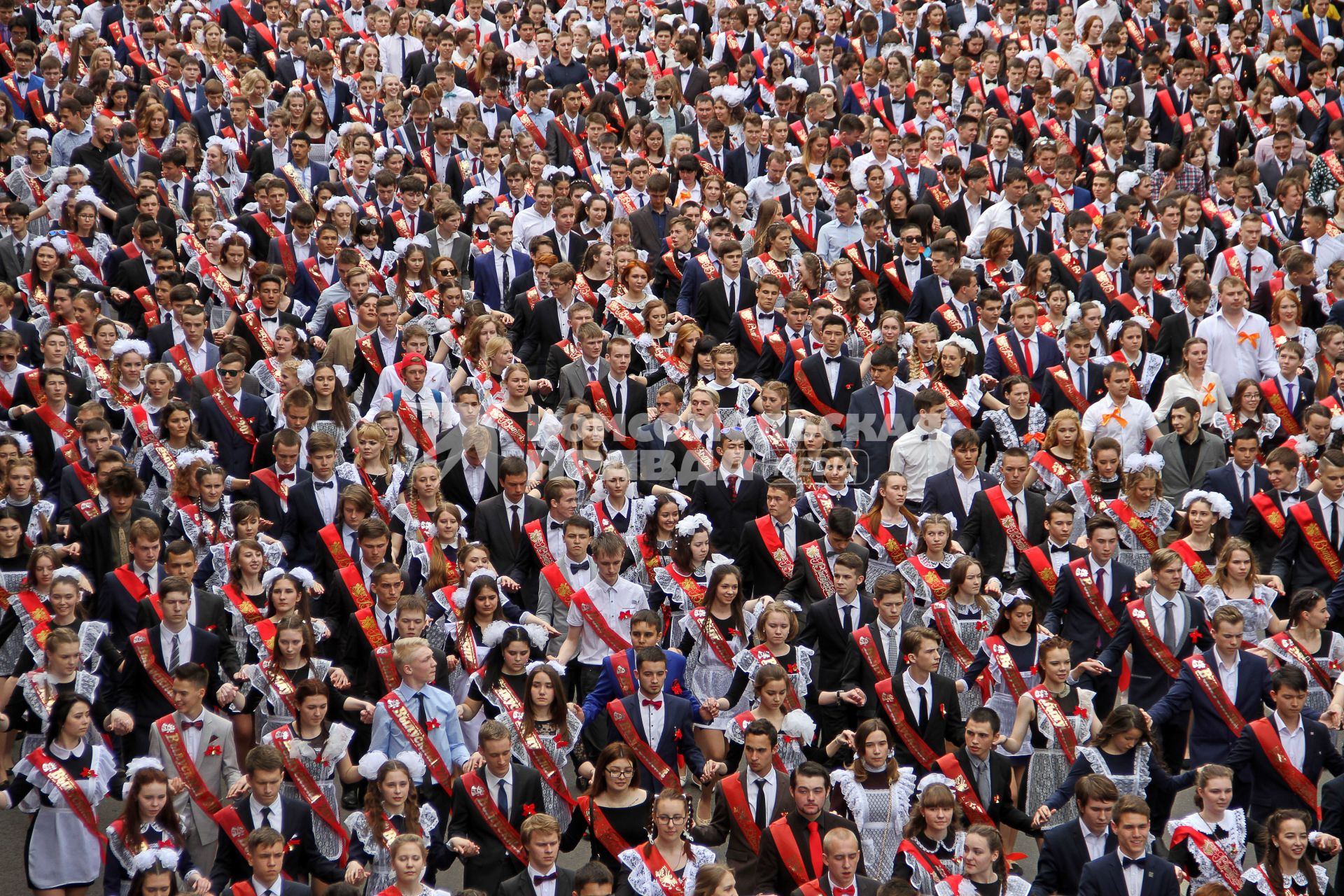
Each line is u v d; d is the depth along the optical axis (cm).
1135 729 3831
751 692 4362
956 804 3850
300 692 3916
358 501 4709
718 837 3772
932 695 4141
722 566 4462
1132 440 5625
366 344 5944
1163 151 8044
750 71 8675
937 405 5400
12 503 4825
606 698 4159
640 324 6250
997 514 4969
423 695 4075
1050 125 8344
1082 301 6681
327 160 7850
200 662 4238
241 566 4484
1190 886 3697
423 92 8250
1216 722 4128
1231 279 6175
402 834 3534
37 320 6228
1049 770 4097
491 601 4322
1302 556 4959
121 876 3597
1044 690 4094
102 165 7494
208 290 6600
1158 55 9050
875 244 6994
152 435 5328
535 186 7550
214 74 8475
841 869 3469
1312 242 7056
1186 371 6103
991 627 4397
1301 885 3488
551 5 9969
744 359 6322
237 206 7481
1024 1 9956
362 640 4322
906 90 8612
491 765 3769
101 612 4488
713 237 6819
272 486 5059
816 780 3572
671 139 8281
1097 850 3638
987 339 6306
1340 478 4884
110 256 6662
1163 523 5075
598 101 8269
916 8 9306
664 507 4834
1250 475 5238
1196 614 4462
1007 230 6856
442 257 6706
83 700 3800
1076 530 5241
